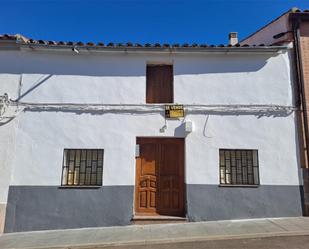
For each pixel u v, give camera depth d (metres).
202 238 5.52
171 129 7.19
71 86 7.33
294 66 7.57
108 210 6.81
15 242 5.73
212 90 7.41
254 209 6.89
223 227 6.20
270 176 7.04
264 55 7.60
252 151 7.25
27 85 7.26
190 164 7.04
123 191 6.91
